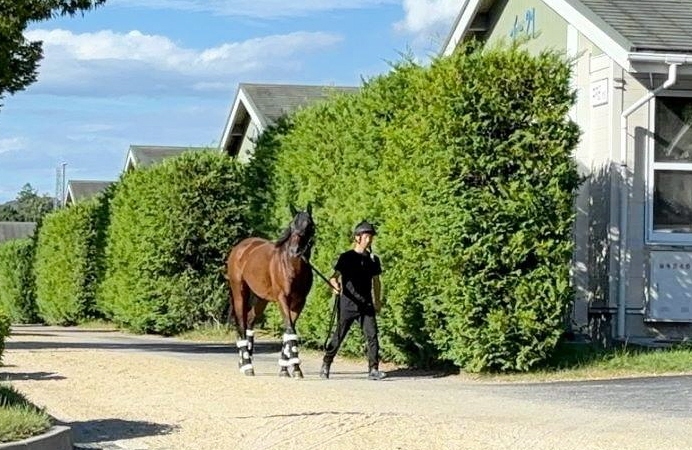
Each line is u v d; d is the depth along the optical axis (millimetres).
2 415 10703
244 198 31234
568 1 20344
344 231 19938
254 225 25078
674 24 19281
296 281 17234
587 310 19953
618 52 18562
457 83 16781
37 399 14305
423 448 10648
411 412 12859
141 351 23438
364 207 19297
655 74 19000
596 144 19953
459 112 16688
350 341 19969
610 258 19344
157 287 31594
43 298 45562
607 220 19484
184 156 31359
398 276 18078
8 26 24766
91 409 13430
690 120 19562
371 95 19734
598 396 14281
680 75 18625
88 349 23906
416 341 18000
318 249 21109
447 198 16719
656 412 12742
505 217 16578
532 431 11438
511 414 12703
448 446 10711
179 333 31719
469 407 13359
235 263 18391
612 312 19328
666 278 19406
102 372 17391
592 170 20000
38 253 46875
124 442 11250
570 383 15859
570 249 16750
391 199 18219
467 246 16672
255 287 17906
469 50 18531
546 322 16719
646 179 19406
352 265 17250
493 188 16766
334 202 20609
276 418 12438
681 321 19406
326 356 17500
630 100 19422
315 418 12281
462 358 16938
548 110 16859
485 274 16641
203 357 22016
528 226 16641
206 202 31125
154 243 31516
